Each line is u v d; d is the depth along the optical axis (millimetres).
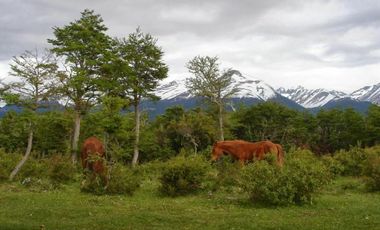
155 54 43031
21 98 22625
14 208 14992
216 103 53094
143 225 12875
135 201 17234
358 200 17828
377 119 69875
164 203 16828
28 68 22688
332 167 26766
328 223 13078
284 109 72625
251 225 12805
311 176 16578
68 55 38594
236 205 16391
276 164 18453
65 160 24719
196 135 55625
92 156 19688
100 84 37812
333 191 20453
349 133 73312
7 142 47781
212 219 13719
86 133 38969
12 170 23891
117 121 23094
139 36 42938
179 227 12688
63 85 31312
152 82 44219
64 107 35500
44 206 15430
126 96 42094
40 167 24125
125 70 40625
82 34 38375
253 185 16547
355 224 12930
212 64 51906
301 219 13695
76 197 17672
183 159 20203
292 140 69188
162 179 19359
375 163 21594
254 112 71000
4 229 11883
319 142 75062
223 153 22781
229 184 20312
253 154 22281
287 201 16281
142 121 46438
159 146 54562
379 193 20062
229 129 61656
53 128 42250
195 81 52375
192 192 19469
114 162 19844
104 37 39969
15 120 23578
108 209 15125
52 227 12336
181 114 64625
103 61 38875
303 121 76938
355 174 27938
